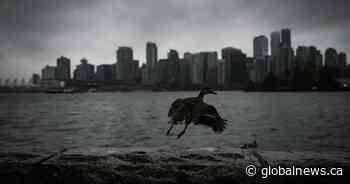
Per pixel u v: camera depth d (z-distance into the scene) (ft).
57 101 451.53
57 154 17.80
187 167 14.99
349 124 112.78
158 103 362.53
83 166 15.06
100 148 19.57
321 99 414.82
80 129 106.52
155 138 81.56
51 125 119.55
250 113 183.52
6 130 103.09
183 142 73.56
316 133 87.71
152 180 13.80
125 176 14.10
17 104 353.92
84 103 376.07
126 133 93.81
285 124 115.96
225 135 82.53
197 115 13.96
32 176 14.38
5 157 17.47
